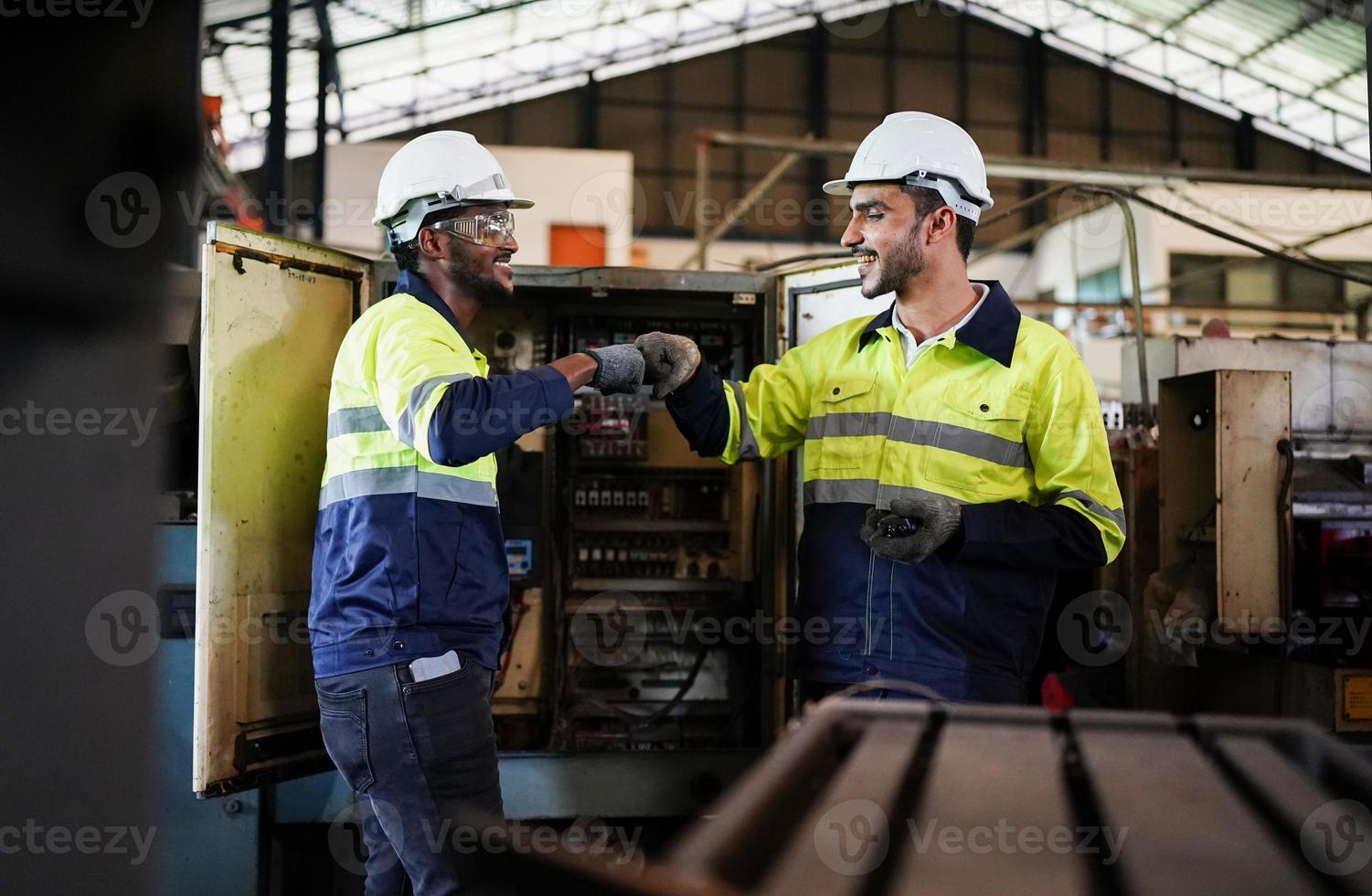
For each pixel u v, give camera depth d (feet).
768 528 9.74
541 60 44.29
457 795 6.53
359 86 41.75
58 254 6.65
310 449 8.41
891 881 2.43
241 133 39.01
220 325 7.72
